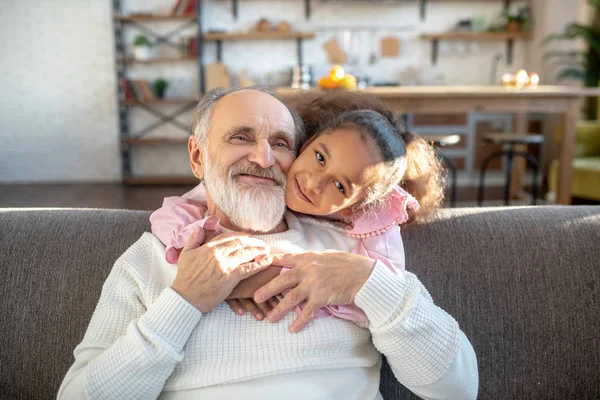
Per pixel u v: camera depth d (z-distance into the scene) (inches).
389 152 34.8
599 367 42.2
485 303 42.8
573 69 202.2
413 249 44.1
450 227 45.3
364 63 231.8
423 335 34.4
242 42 229.0
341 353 36.2
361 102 43.6
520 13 223.0
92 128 226.2
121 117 223.6
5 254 42.0
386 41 229.6
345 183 35.0
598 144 171.6
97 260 42.3
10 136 225.5
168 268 37.7
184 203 41.6
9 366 40.1
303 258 35.9
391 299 34.5
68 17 218.4
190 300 33.7
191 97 227.9
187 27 225.5
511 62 231.9
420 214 44.7
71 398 32.9
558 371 42.2
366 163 34.6
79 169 229.1
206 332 34.7
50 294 41.3
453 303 42.8
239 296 35.9
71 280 41.6
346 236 40.8
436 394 35.8
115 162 228.8
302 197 36.8
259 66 230.8
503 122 222.1
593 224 45.6
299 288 35.0
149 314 33.3
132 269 37.7
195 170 41.3
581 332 42.5
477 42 229.8
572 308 42.8
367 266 35.7
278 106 38.8
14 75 221.5
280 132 38.0
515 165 190.9
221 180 37.1
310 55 231.0
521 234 44.8
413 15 229.0
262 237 38.4
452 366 34.9
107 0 217.8
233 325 35.4
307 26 229.1
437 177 44.6
